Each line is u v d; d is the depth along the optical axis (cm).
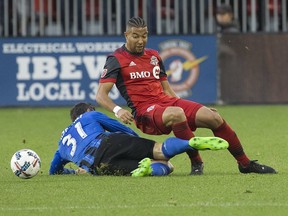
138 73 3222
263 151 3950
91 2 6094
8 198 2738
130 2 6075
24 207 2592
